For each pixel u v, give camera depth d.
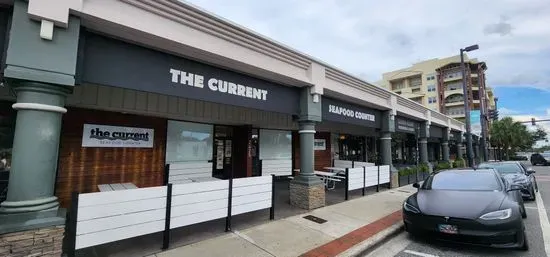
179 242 4.82
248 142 11.50
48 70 3.58
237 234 5.27
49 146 3.61
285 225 5.85
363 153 19.28
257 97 6.68
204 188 5.08
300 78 7.12
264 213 6.86
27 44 3.47
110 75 4.36
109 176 7.48
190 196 4.87
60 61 3.68
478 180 6.00
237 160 11.79
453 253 4.64
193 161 9.72
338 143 17.17
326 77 8.07
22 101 3.51
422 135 15.34
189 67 5.41
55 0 3.59
